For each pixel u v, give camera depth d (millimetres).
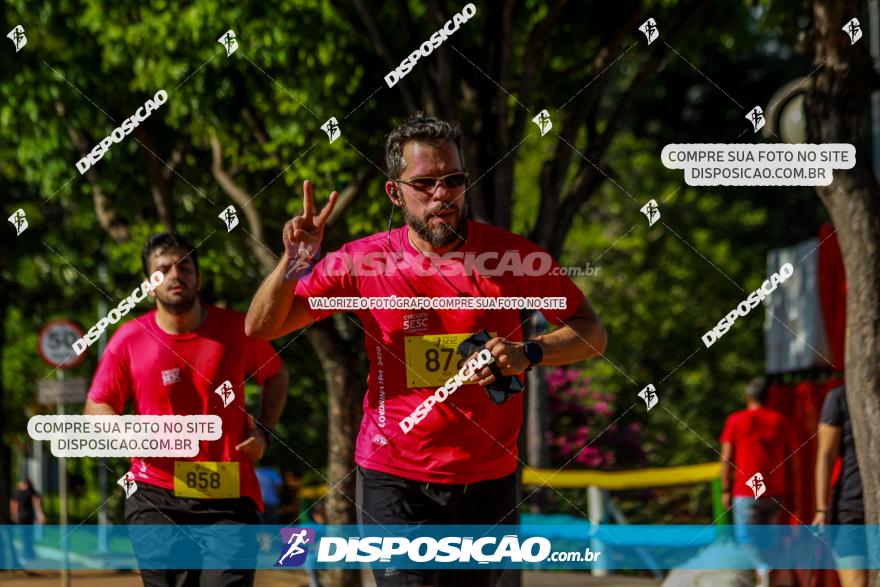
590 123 17266
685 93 51562
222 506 9773
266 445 10016
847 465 12742
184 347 9844
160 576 9820
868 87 10758
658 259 38969
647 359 38812
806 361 17516
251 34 17938
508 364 7555
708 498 26062
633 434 28234
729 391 38094
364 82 19359
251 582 9867
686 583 14758
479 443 8070
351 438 19594
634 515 26141
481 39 17391
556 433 27812
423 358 8055
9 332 40594
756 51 51344
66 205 29500
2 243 31188
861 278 10594
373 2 17484
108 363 9930
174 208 22031
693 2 17000
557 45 19672
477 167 15078
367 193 20125
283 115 19000
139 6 18828
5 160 25453
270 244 20781
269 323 7969
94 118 20672
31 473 44781
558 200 15930
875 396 10508
